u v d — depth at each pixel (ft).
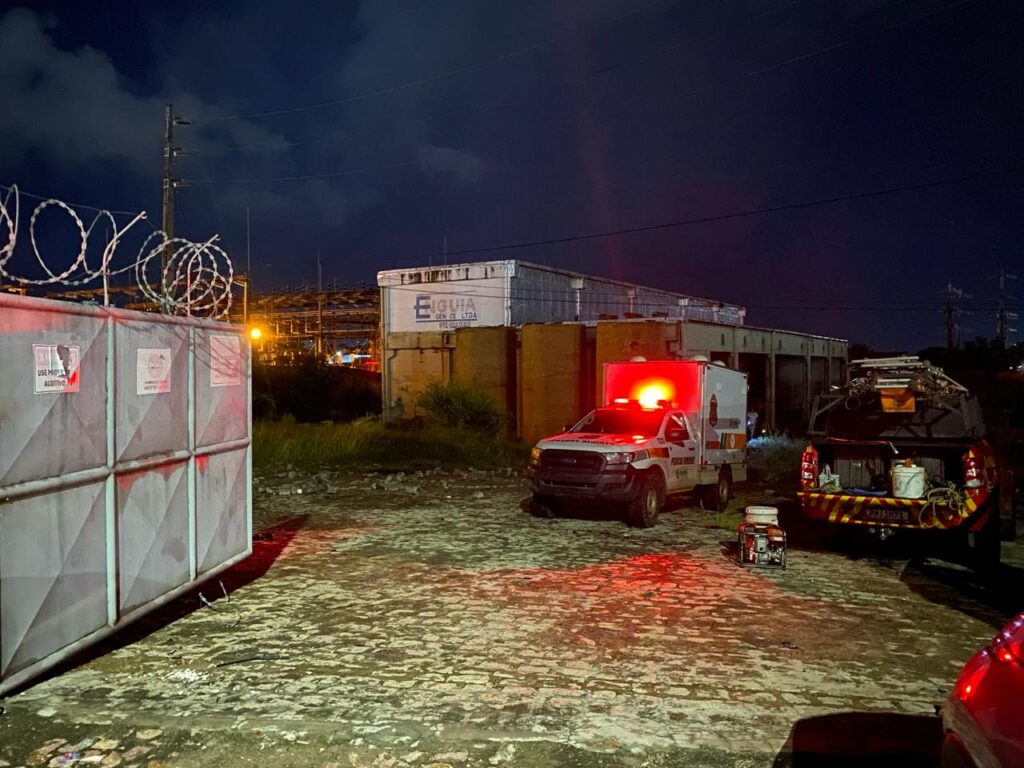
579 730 15.49
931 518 30.32
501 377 103.71
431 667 18.97
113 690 17.42
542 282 131.54
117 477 19.11
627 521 40.73
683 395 44.91
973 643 21.25
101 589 18.45
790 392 125.80
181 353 22.25
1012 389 92.63
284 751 14.53
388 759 14.26
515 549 33.27
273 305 170.91
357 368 137.90
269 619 22.98
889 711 16.60
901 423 34.58
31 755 14.28
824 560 31.96
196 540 23.03
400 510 43.78
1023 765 7.91
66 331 17.30
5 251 14.96
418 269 131.85
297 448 66.49
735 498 50.90
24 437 15.98
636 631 21.98
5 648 15.43
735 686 17.90
